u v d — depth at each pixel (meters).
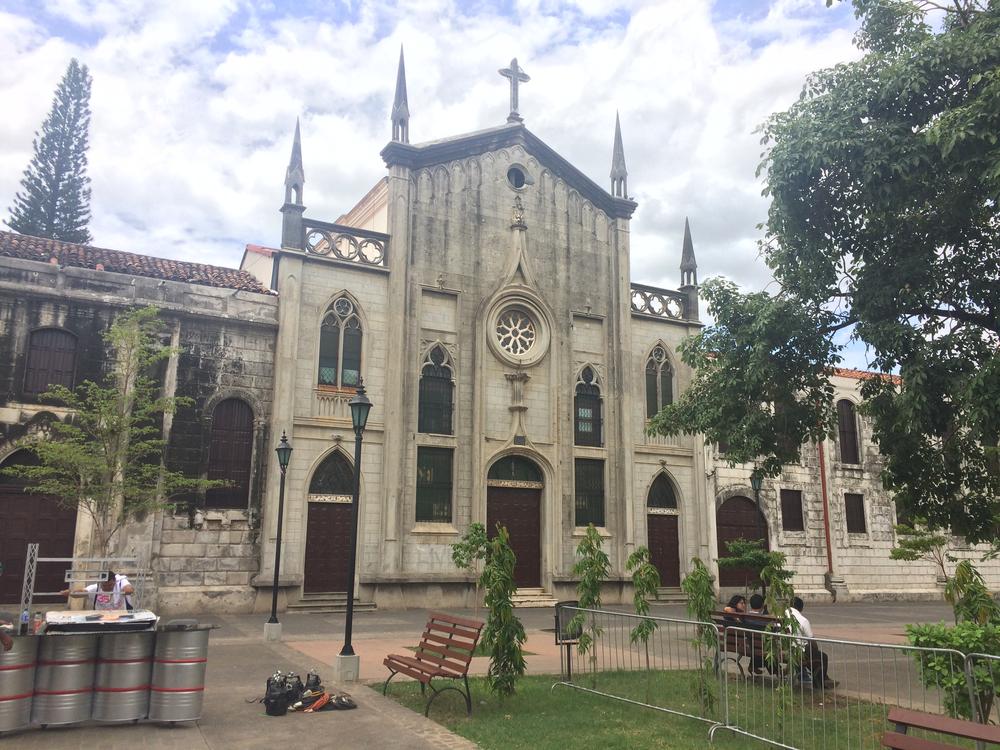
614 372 29.05
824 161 12.80
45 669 8.68
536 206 28.81
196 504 21.81
